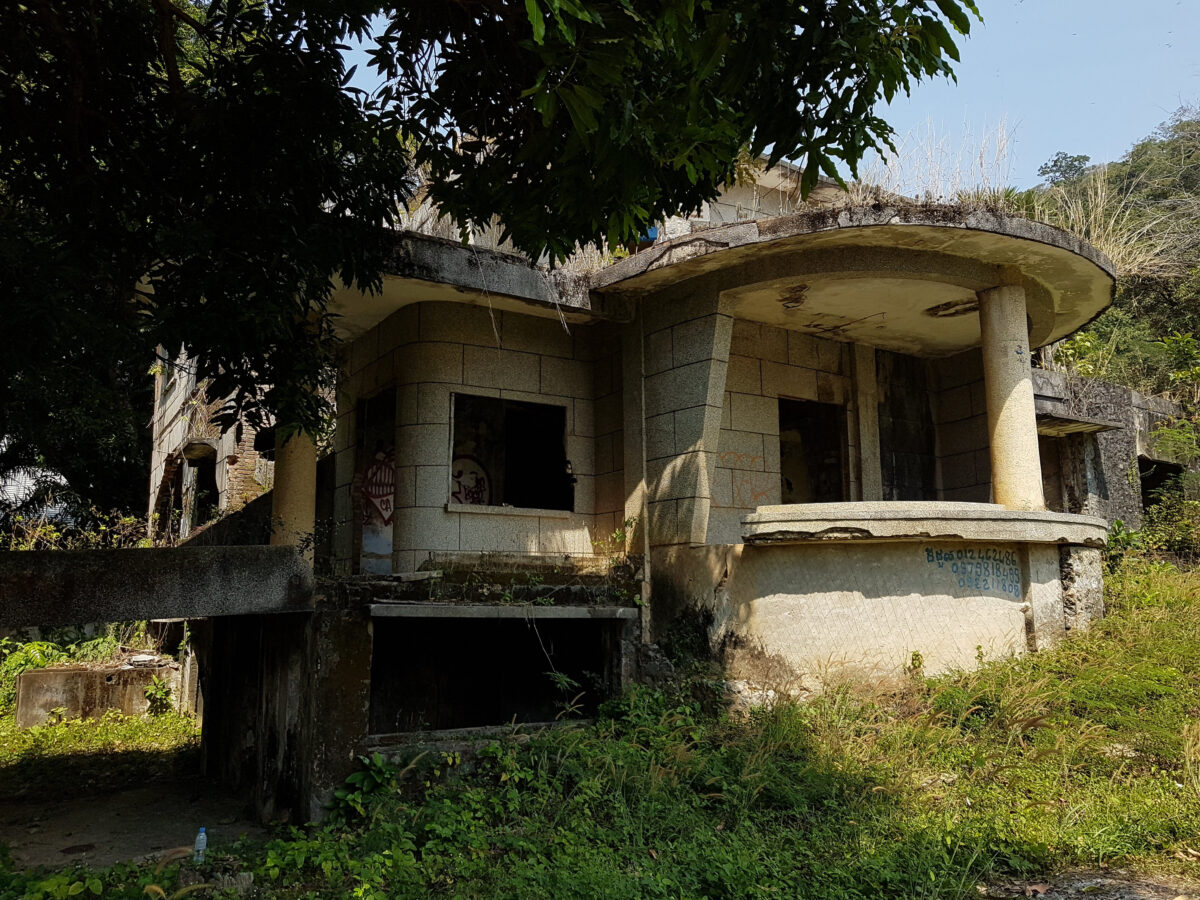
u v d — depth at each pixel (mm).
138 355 6555
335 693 6465
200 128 6039
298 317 7184
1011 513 8375
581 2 4016
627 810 6266
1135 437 13719
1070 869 5355
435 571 7367
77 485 20609
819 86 4453
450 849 5680
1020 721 7109
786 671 7973
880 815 6043
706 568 8562
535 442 11164
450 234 12031
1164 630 8844
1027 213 9906
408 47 5859
